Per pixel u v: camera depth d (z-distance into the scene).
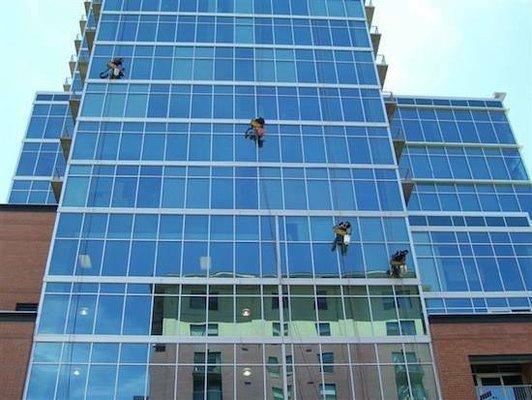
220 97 38.97
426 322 30.20
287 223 33.47
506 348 29.05
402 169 49.97
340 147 37.03
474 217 46.91
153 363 28.31
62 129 52.03
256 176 35.31
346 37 43.03
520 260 44.09
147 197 33.94
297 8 44.38
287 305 30.56
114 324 29.30
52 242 31.70
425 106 54.62
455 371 28.39
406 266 32.09
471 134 53.22
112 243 31.95
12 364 27.56
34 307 34.38
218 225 33.06
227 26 42.91
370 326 30.11
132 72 39.72
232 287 30.95
